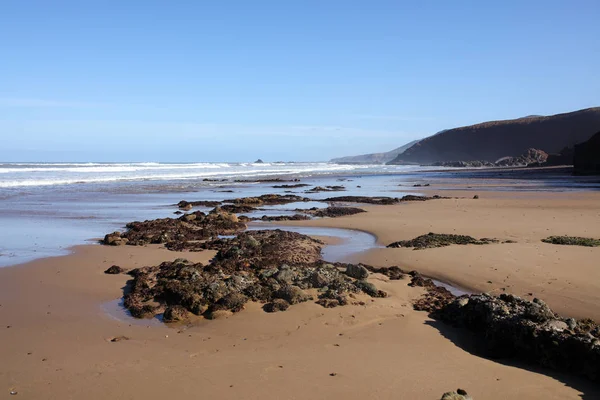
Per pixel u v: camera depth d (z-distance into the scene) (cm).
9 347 779
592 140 6550
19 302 1012
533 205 2741
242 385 645
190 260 1391
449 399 564
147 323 905
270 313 934
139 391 630
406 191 4147
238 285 1020
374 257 1430
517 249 1431
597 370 670
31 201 3019
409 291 1084
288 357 738
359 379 661
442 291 1085
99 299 1046
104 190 3966
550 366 723
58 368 702
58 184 4456
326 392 625
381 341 802
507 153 17688
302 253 1463
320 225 2094
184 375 676
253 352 761
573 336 719
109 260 1391
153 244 1653
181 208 2764
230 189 4481
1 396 619
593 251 1385
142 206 2867
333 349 768
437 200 3134
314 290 1046
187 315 924
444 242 1570
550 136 16725
